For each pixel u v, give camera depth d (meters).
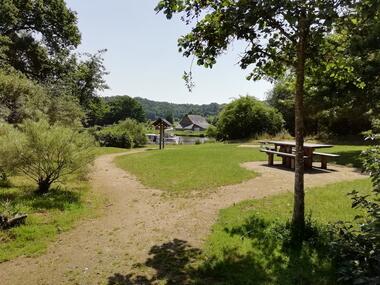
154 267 4.66
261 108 33.56
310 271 4.20
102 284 4.22
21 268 4.71
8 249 5.29
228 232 5.79
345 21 4.39
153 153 20.97
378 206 4.16
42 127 8.98
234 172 11.76
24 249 5.30
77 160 9.12
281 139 29.59
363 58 5.44
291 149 13.96
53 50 30.11
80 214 7.22
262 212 6.87
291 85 6.75
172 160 16.11
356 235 4.65
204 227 6.28
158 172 12.80
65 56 30.69
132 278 4.36
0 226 6.00
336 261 4.36
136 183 11.07
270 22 4.75
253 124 33.34
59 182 10.19
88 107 37.38
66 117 19.23
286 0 3.86
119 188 10.34
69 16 30.14
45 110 17.62
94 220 6.94
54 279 4.38
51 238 5.81
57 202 7.95
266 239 5.34
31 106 16.61
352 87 13.02
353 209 6.66
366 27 4.54
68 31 30.17
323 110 17.61
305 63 5.66
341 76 5.89
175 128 104.31
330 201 7.38
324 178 10.56
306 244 4.98
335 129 28.61
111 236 5.96
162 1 4.70
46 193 8.86
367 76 7.68
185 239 5.70
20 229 6.02
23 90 16.81
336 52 5.20
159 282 4.22
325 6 3.81
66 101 20.91
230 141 32.25
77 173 9.58
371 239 3.89
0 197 8.15
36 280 4.36
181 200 8.41
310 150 12.77
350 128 27.72
